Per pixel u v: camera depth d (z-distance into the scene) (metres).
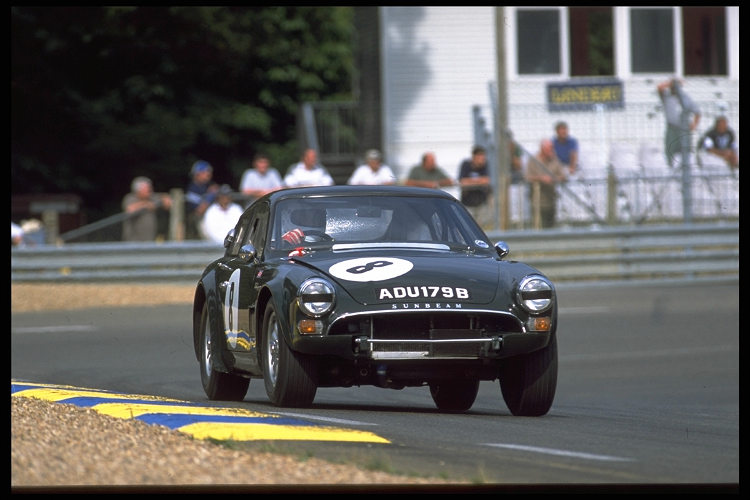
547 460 22.70
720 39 111.62
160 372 48.72
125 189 147.25
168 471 19.86
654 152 100.88
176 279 76.19
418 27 112.25
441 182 83.81
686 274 78.31
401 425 28.16
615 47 110.94
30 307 68.81
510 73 111.06
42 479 19.12
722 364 55.94
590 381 52.62
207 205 81.44
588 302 71.75
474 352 29.70
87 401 29.86
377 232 33.09
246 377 34.62
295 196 34.28
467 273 30.48
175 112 148.88
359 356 29.38
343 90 159.38
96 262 75.94
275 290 30.45
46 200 122.25
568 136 95.12
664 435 29.00
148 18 145.38
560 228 81.56
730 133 87.31
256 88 156.00
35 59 140.00
